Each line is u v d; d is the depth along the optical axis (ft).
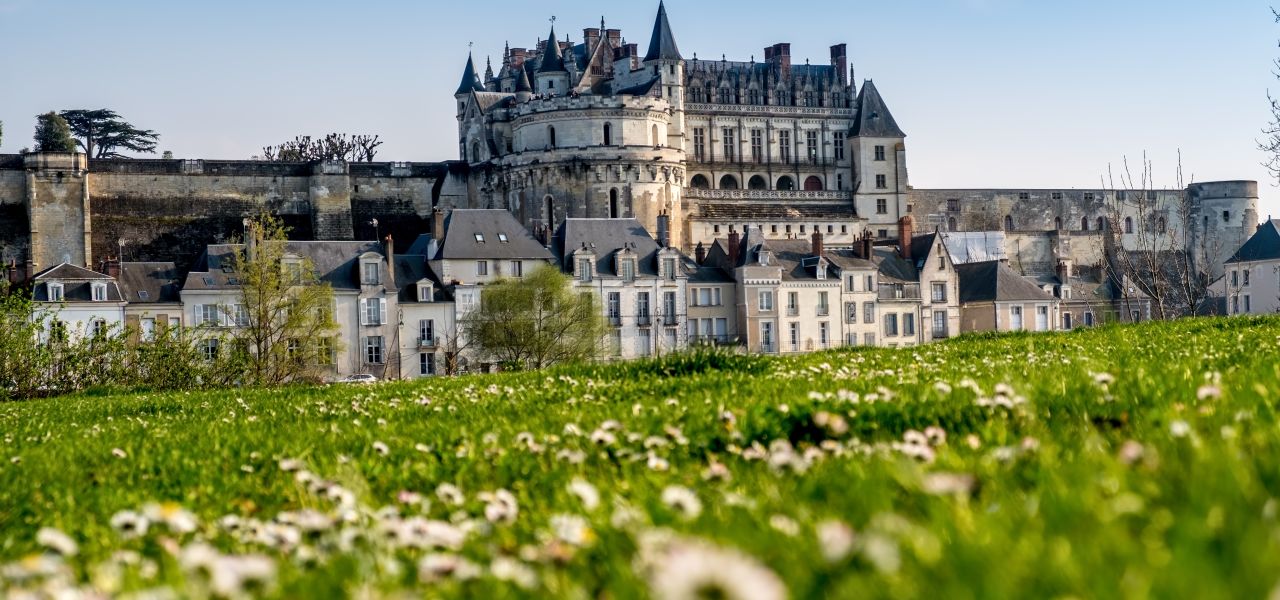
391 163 491.31
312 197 471.62
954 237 534.78
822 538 23.82
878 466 33.99
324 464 52.42
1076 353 84.28
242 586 25.13
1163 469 29.58
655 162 492.54
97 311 312.29
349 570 28.71
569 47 585.63
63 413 111.24
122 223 447.01
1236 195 620.08
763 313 383.65
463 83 556.92
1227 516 24.23
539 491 42.47
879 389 53.52
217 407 100.58
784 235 542.98
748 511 30.94
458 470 48.60
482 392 84.48
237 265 257.34
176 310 320.91
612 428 50.62
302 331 268.21
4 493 52.65
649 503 33.81
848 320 394.73
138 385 195.21
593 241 374.63
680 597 17.84
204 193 460.14
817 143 595.88
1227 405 41.68
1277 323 114.73
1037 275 524.52
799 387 65.77
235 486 50.75
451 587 26.37
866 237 417.28
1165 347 84.69
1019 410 45.29
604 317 341.82
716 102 584.40
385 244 349.82
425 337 341.21
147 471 57.47
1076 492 27.27
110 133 612.29
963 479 29.27
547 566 27.30
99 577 29.43
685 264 388.98
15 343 189.37
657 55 553.23
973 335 136.46
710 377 78.84
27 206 432.66
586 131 488.44
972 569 22.04
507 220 361.71
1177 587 19.65
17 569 28.30
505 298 314.96
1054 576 21.20
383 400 88.43
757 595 17.63
